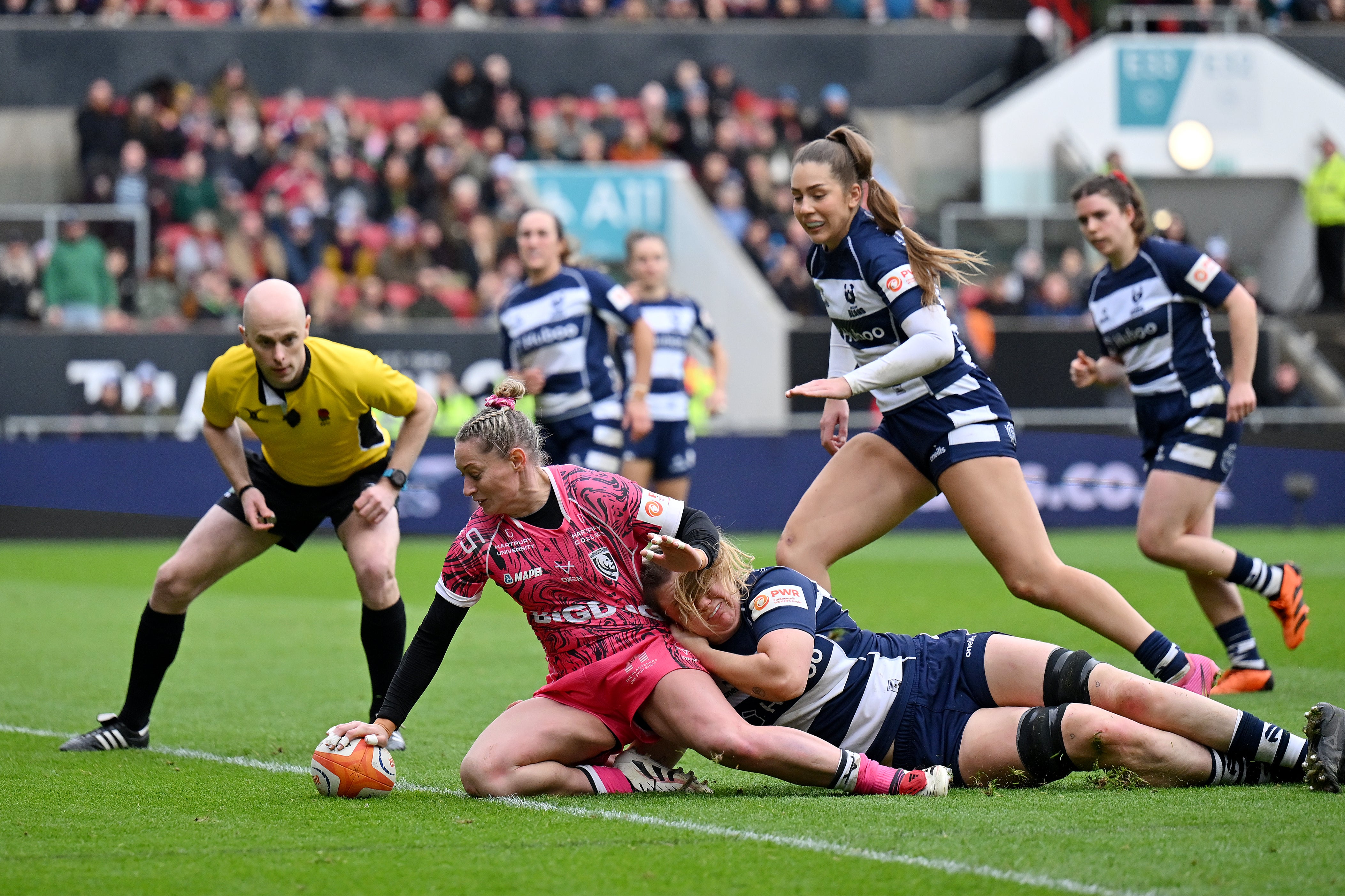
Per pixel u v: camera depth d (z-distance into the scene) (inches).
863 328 756.0
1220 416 1009.5
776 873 504.1
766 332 2536.9
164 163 2849.4
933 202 2960.1
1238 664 981.8
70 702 960.9
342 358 773.9
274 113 3110.2
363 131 2938.0
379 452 816.9
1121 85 3221.0
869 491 765.9
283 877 512.4
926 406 743.1
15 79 3093.0
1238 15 3299.7
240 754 776.9
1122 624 716.0
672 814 600.7
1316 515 2470.5
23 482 2322.8
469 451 613.6
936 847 532.1
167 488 2373.3
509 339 1326.3
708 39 3351.4
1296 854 517.7
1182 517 999.0
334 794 649.0
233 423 796.6
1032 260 2755.9
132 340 2386.8
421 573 1819.6
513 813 607.5
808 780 631.2
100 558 2078.0
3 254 2504.9
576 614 641.0
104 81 3120.1
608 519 633.0
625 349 1526.8
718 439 2412.6
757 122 3147.1
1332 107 3233.3
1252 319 992.2
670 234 2674.7
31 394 2363.4
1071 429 2465.6
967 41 3435.0
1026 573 730.8
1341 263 2965.1
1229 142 3221.0
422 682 657.6
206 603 1560.0
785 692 626.5
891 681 647.8
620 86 3324.3
